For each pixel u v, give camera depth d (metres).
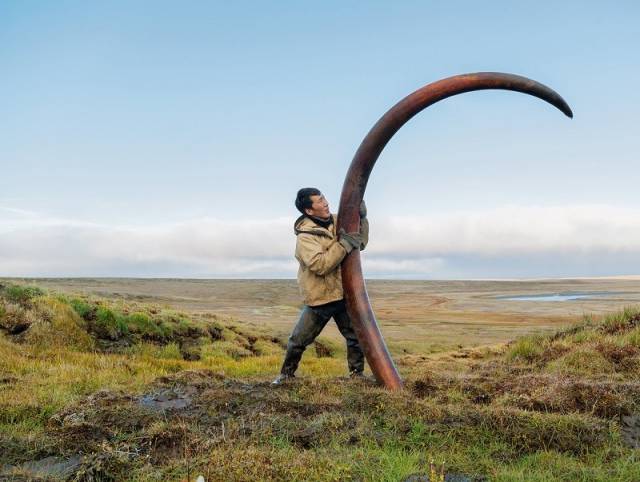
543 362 8.67
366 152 5.65
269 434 4.32
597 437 4.23
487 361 10.27
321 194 5.99
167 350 14.47
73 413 5.18
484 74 5.36
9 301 13.34
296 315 28.98
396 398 4.92
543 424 4.32
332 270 5.91
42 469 4.11
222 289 78.31
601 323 10.30
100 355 11.88
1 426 5.22
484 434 4.27
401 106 5.46
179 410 5.13
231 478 3.60
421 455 3.89
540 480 3.54
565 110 5.38
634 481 3.55
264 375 11.30
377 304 62.03
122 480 3.88
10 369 8.95
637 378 6.98
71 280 88.00
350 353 6.38
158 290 74.19
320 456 3.87
